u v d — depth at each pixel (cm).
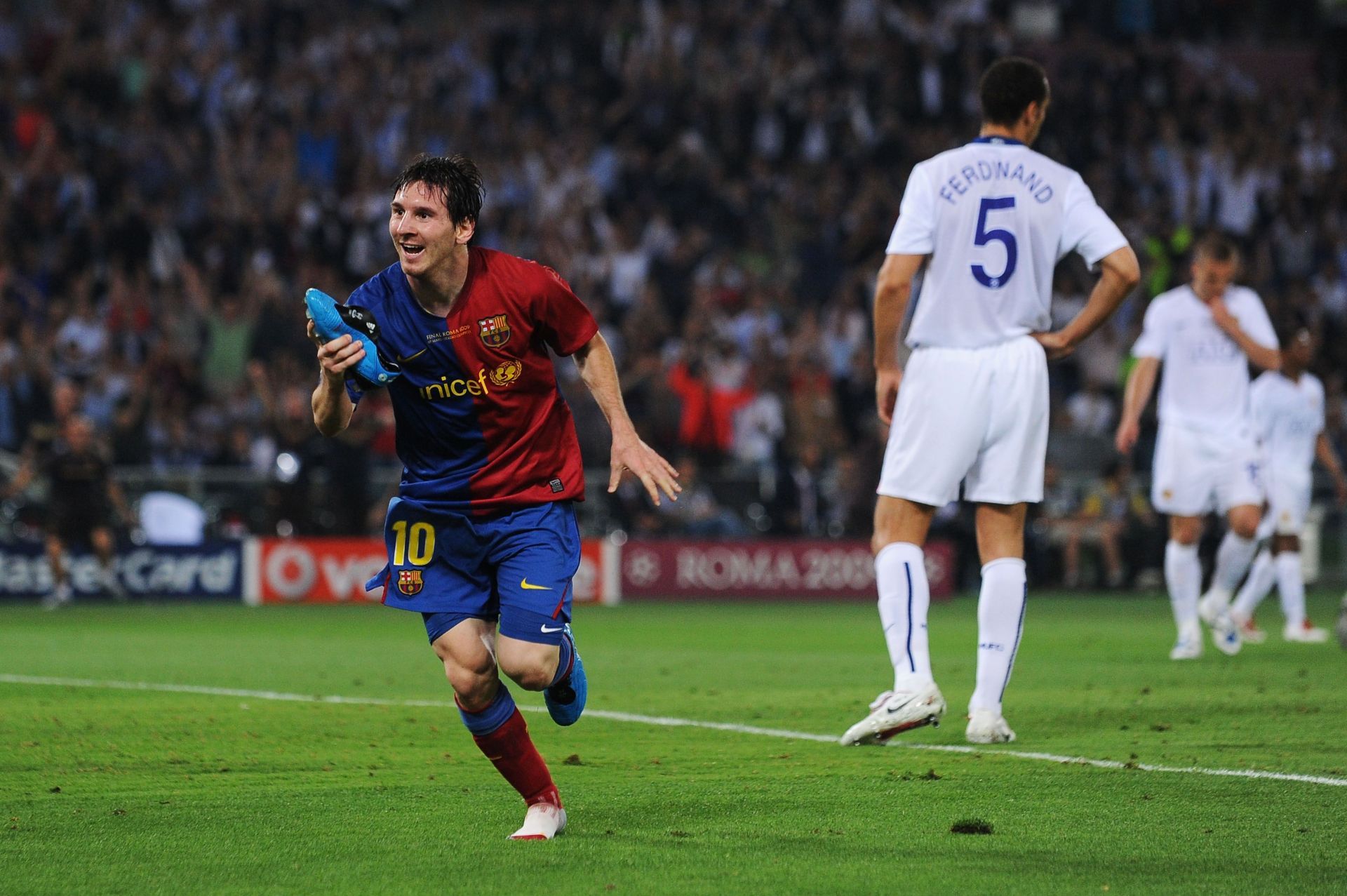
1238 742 973
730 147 3806
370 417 2722
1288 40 4778
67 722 1075
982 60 4072
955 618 2259
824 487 2902
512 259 712
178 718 1096
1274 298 3594
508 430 705
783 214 3712
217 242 3159
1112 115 4069
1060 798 780
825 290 3597
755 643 1831
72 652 1666
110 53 3491
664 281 3412
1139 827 710
